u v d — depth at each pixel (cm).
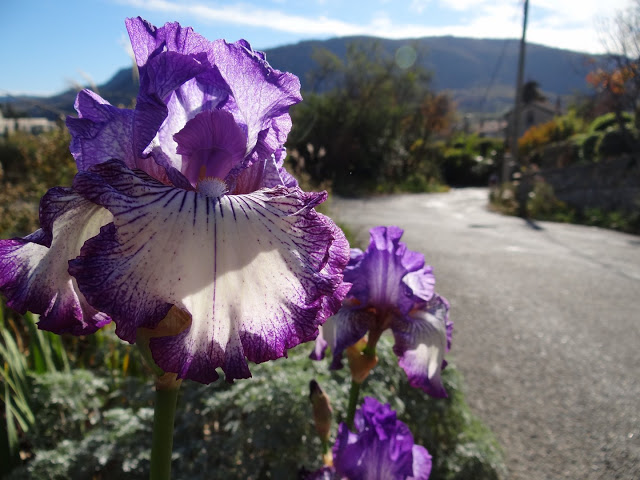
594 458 411
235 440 288
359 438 198
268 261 111
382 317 214
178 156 134
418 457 215
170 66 122
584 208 1964
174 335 102
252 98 134
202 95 135
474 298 833
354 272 211
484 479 333
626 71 1942
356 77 3581
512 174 2559
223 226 111
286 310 108
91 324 121
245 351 104
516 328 700
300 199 121
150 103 121
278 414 286
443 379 353
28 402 318
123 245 102
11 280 115
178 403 334
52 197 113
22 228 662
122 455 279
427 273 225
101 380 339
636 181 1717
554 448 423
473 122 11325
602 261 1155
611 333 692
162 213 108
